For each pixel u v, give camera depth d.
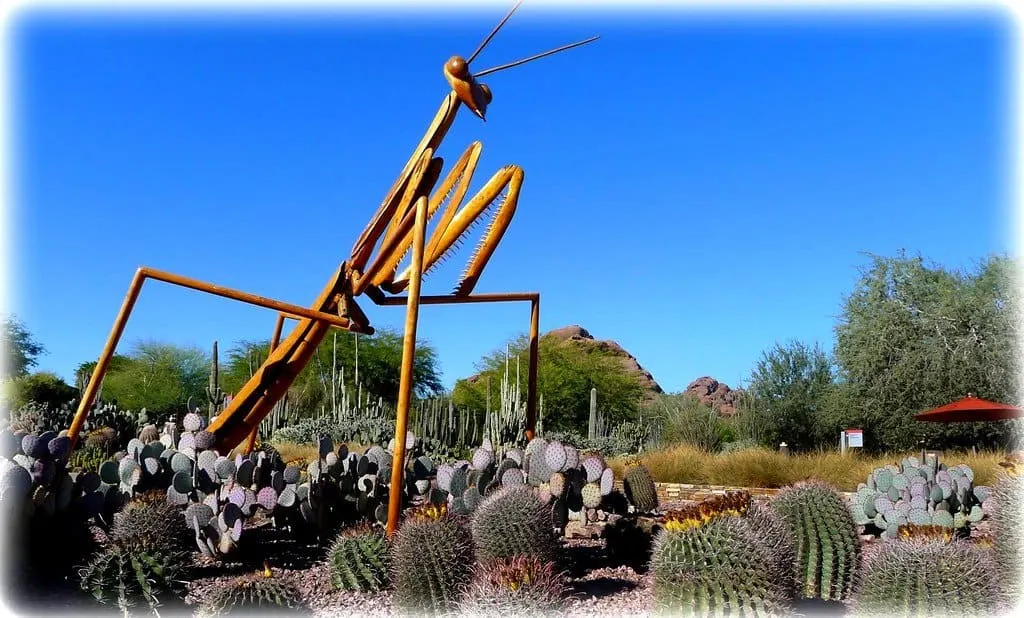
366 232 7.36
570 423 37.97
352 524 7.29
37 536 5.86
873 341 23.30
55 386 24.11
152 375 41.62
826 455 14.64
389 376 41.28
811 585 5.21
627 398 39.47
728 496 4.43
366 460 7.62
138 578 4.73
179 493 6.61
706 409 26.41
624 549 6.15
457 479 6.59
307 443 21.62
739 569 3.79
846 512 5.32
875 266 24.38
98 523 7.15
